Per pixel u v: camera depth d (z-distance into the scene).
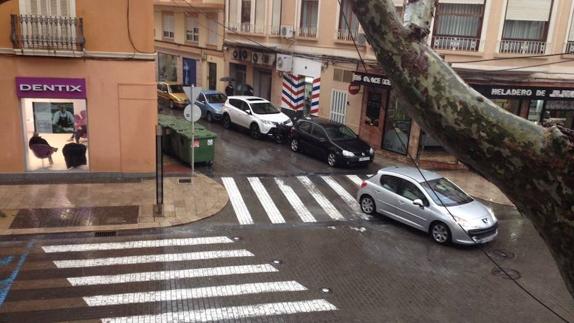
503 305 9.35
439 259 11.31
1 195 13.65
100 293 8.93
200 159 17.59
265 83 28.84
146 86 15.08
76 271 9.74
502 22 18.38
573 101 20.64
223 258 10.72
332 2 22.81
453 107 2.05
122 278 9.55
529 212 1.98
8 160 14.84
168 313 8.39
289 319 8.41
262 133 22.31
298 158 19.98
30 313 8.16
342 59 22.44
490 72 18.72
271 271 10.20
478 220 12.00
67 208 12.97
